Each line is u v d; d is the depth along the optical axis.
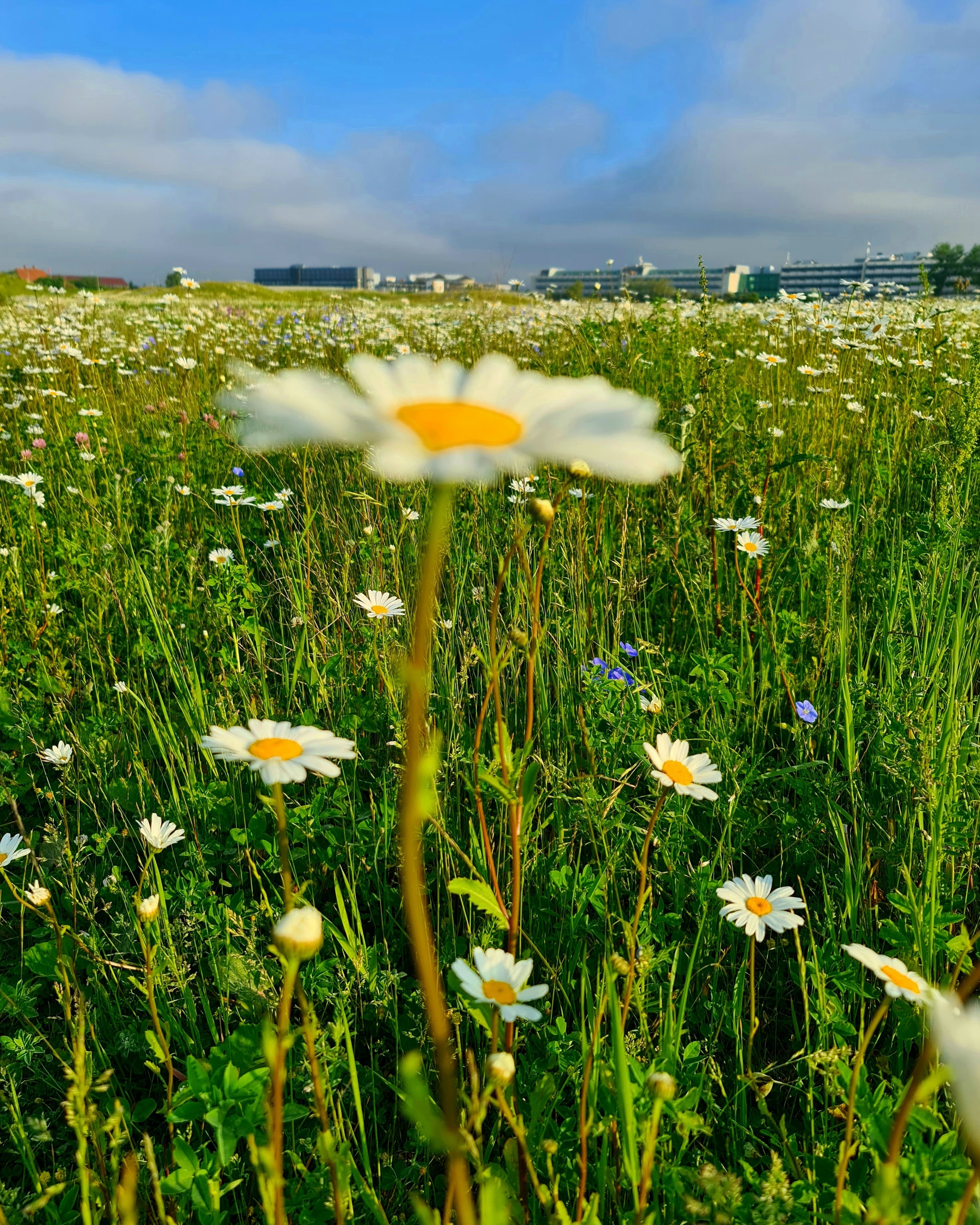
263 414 0.69
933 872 2.12
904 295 9.42
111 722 3.40
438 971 2.33
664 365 5.59
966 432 4.47
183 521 5.53
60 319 11.20
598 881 2.36
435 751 0.83
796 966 2.29
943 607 3.29
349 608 3.94
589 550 4.29
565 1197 1.64
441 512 0.74
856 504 4.55
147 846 2.80
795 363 7.58
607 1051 1.79
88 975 2.39
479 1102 1.20
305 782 3.18
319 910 2.66
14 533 5.11
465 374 0.84
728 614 4.02
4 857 2.15
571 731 3.03
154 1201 1.75
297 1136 1.93
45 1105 2.18
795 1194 1.50
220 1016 2.26
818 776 2.83
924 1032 1.72
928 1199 1.25
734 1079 2.08
